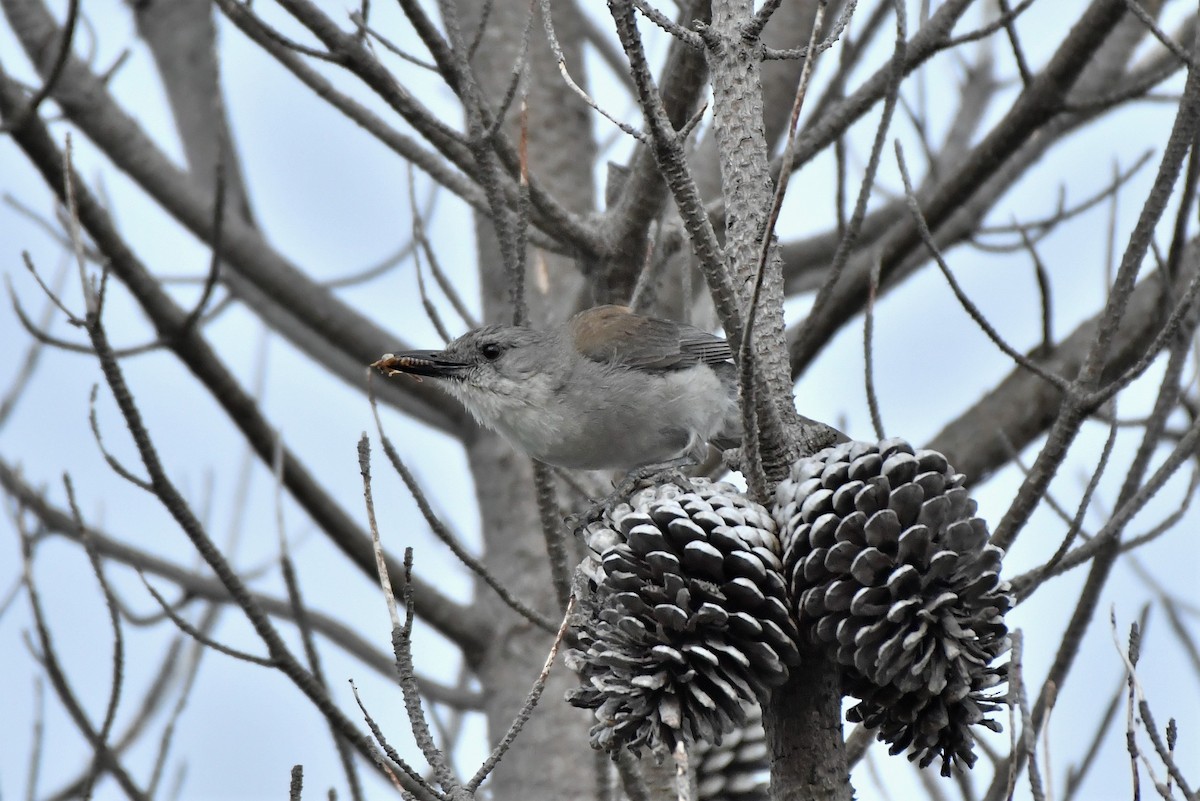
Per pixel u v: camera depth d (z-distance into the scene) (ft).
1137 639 19.39
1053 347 41.39
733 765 32.07
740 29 24.59
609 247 37.06
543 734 42.52
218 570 28.81
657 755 20.66
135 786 29.63
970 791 27.14
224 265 48.19
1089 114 44.57
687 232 20.52
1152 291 41.24
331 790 21.42
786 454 22.35
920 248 44.86
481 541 47.14
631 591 20.68
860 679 21.58
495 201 30.19
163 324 37.88
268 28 32.68
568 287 47.44
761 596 20.30
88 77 45.11
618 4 19.66
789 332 40.60
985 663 20.36
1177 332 28.60
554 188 49.60
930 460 20.58
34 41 44.45
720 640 20.35
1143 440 28.45
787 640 20.26
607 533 22.17
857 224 29.48
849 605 20.13
